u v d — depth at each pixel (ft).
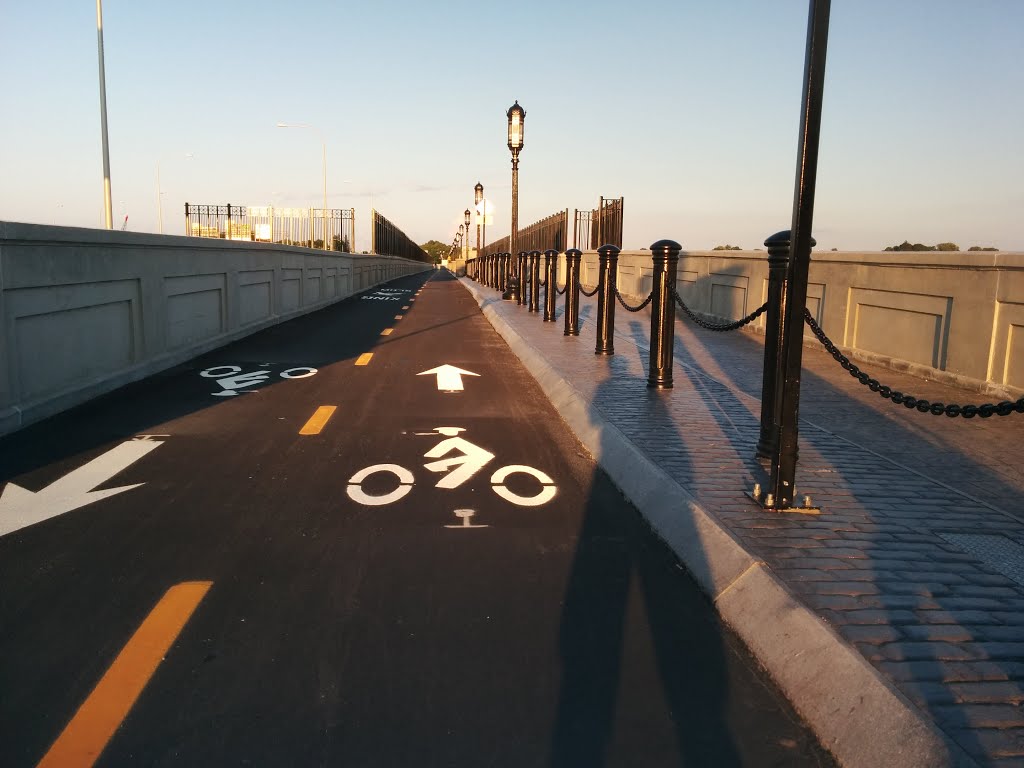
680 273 63.41
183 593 12.08
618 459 19.60
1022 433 22.56
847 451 20.33
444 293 112.06
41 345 24.38
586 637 11.01
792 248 14.57
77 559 13.37
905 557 12.96
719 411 24.76
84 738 8.48
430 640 10.79
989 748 7.86
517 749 8.48
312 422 24.29
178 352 36.06
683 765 8.31
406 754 8.36
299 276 65.87
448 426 24.29
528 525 15.55
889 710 8.56
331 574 12.93
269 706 9.15
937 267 30.35
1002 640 10.14
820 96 13.99
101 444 21.16
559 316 61.82
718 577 12.71
